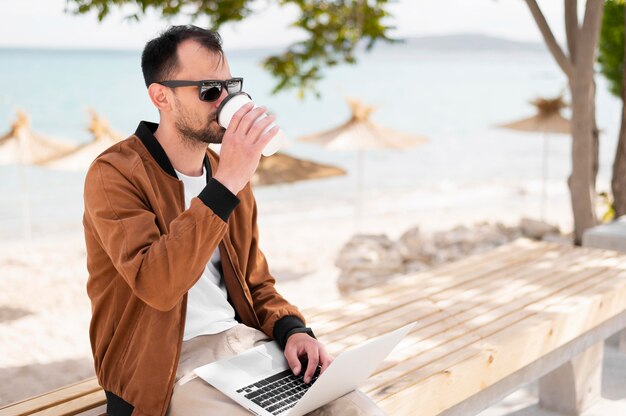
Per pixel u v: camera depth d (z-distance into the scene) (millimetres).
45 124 50875
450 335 2734
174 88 1894
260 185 9586
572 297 3176
